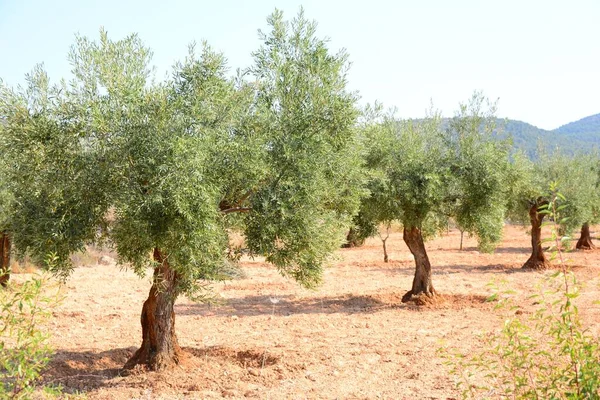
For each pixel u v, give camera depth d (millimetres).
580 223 26766
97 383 9758
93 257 31000
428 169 17125
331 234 10219
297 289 22109
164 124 8523
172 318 10469
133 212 8234
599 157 34844
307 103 9953
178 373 10062
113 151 8484
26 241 8906
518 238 46469
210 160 8805
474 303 17984
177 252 8414
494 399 8273
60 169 8695
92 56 8758
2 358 5070
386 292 20953
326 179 10258
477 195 17547
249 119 9469
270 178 9594
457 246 40875
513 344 5480
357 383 9875
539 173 26969
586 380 4840
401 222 18062
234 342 13438
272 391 9430
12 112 8445
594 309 15531
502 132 18094
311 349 12406
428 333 14055
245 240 9992
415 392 9211
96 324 15766
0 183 9961
